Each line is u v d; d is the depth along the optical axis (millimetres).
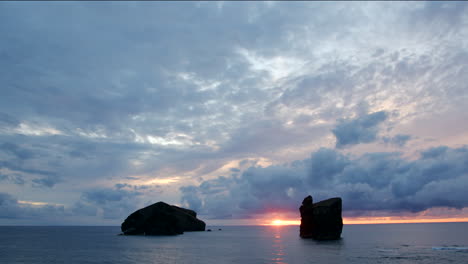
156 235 159125
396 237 150000
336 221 121500
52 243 121000
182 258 71062
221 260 67625
